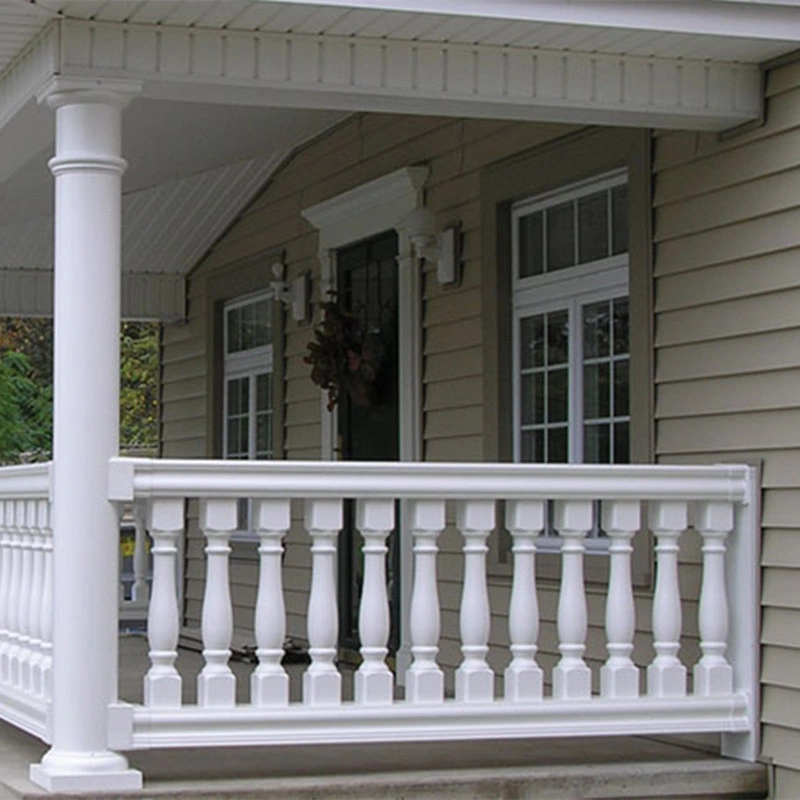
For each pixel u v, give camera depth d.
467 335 8.35
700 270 6.59
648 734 6.03
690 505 6.44
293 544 10.40
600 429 7.42
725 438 6.41
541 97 6.00
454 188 8.48
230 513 5.67
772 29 5.85
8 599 6.48
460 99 5.93
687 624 6.68
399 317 9.02
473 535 5.93
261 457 11.45
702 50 6.02
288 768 5.95
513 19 5.57
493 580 7.97
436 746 6.60
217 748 6.50
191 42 5.61
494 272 8.04
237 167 10.83
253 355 11.60
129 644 11.45
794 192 6.09
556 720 5.89
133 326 28.02
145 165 9.39
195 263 12.39
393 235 9.33
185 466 5.59
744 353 6.32
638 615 7.00
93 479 5.52
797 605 5.99
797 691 5.98
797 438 6.04
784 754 6.02
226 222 11.66
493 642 7.95
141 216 11.48
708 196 6.55
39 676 5.98
